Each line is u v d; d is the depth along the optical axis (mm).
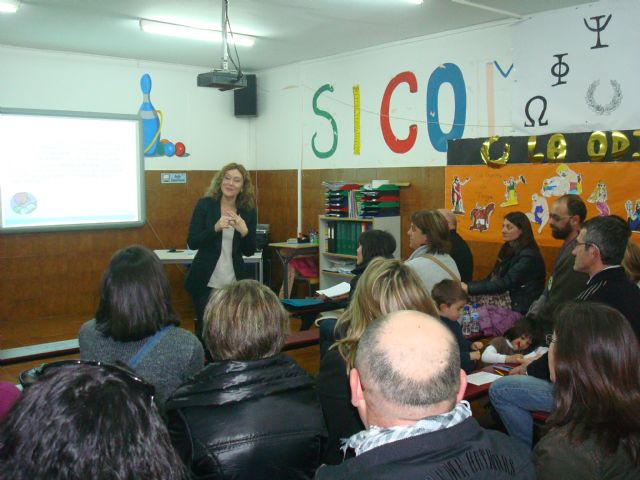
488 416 3533
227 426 1401
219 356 1605
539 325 3330
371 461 974
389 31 5566
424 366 997
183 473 830
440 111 5652
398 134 6070
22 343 5566
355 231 6215
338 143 6762
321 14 4973
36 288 6504
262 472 1394
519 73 4973
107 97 6785
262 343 1583
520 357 3041
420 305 1889
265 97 7703
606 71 4426
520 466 1019
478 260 5383
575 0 4457
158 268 1845
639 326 2447
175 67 7250
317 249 6887
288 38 5875
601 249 2553
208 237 3559
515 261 4020
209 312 1647
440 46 5598
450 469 956
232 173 3590
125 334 1783
